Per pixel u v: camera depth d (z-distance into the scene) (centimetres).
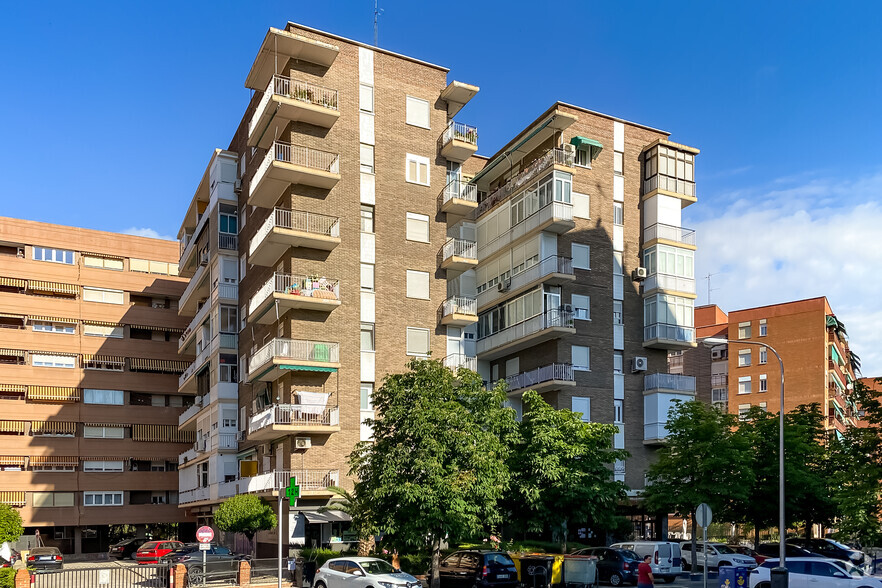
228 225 4784
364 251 4147
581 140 4703
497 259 4925
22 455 5822
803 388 7550
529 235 4606
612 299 4756
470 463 2603
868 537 3394
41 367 6028
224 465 4491
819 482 4100
